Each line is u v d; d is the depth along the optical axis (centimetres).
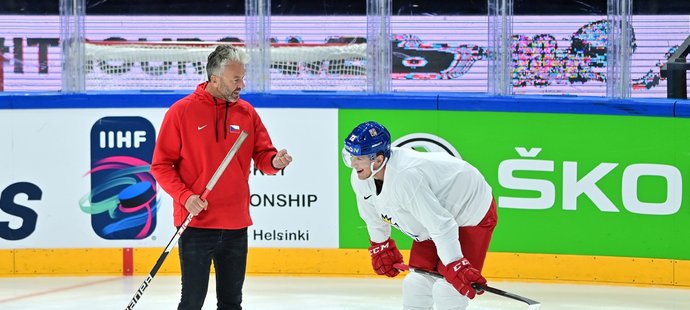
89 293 635
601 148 654
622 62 683
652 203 650
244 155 448
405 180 408
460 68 697
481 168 669
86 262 689
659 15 679
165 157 441
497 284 661
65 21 698
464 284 408
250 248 688
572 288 648
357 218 680
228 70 428
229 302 459
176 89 713
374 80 702
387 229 459
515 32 691
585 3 683
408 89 702
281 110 680
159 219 687
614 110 650
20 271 688
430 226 411
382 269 466
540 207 664
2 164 682
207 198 439
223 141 440
